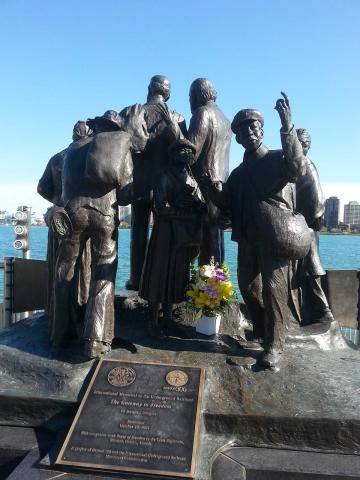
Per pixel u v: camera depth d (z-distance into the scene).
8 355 4.32
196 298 4.63
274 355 4.08
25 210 9.54
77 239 4.44
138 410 3.59
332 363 4.35
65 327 4.37
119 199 4.53
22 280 7.16
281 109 3.80
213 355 4.21
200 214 4.74
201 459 3.33
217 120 5.27
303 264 5.27
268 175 4.13
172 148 4.72
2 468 3.56
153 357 4.18
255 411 3.65
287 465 3.37
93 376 3.91
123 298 5.46
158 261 4.63
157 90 5.60
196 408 3.59
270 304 4.11
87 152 4.45
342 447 3.58
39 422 3.82
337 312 6.29
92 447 3.32
